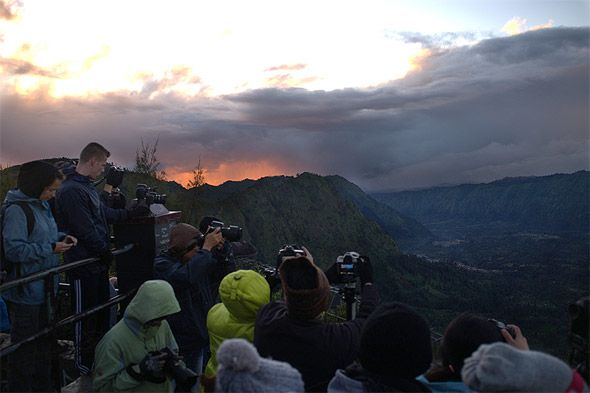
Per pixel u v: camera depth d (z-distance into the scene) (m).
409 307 2.14
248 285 3.02
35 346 3.53
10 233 3.51
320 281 2.48
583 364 2.20
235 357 1.81
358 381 2.08
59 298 4.87
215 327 3.22
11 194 3.66
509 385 1.64
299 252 3.21
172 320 3.98
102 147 4.25
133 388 3.35
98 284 4.30
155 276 3.97
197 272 3.79
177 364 3.25
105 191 5.06
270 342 2.50
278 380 1.86
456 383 2.32
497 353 1.70
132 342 3.41
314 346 2.44
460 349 2.12
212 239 3.98
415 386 2.05
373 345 2.03
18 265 3.55
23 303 3.55
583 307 2.20
